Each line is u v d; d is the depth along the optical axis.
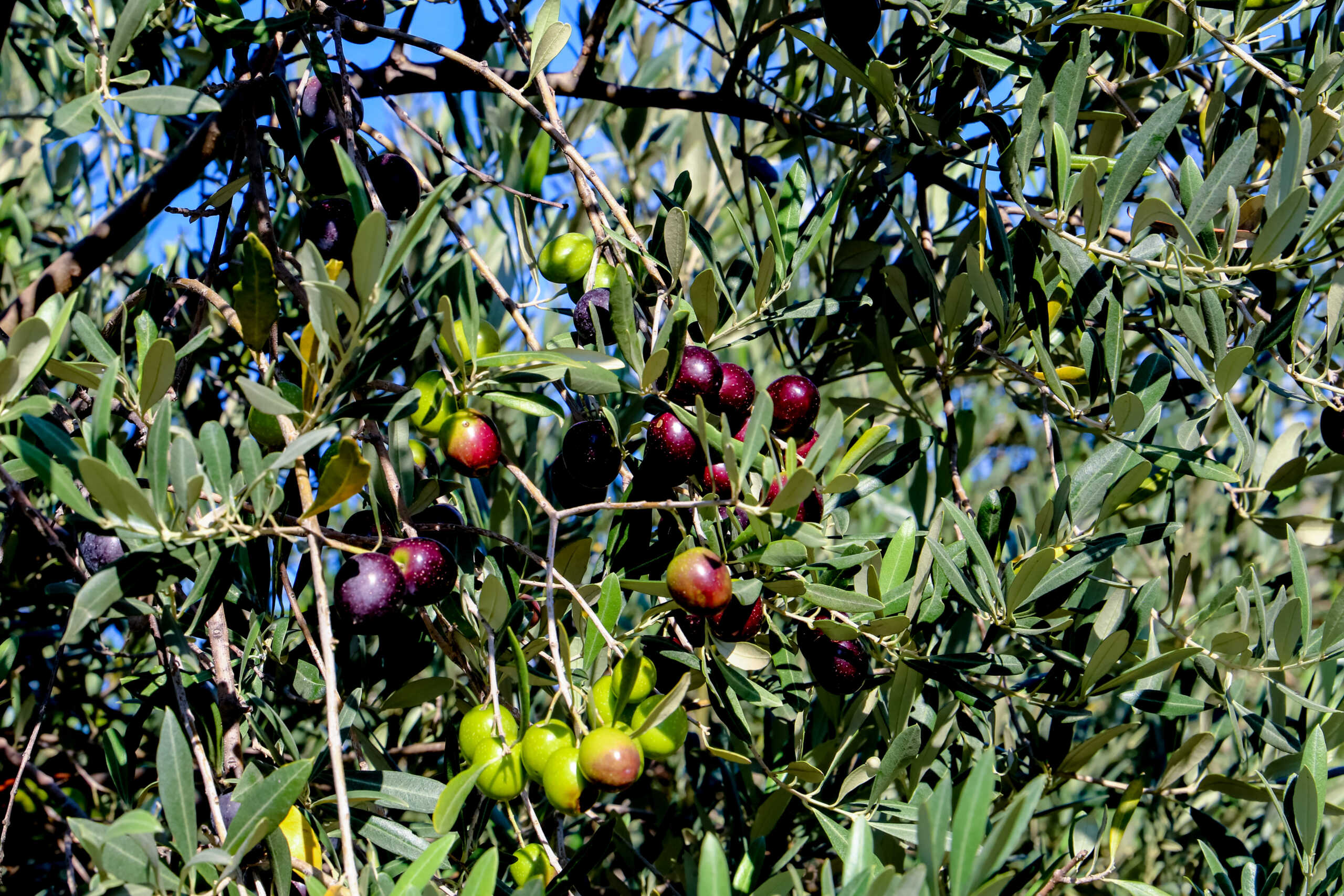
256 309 1.25
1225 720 2.24
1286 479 1.94
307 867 1.30
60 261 1.88
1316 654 1.66
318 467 1.60
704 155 3.31
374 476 1.48
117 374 1.29
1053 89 1.65
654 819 2.67
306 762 1.11
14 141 3.29
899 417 2.49
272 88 1.71
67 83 2.97
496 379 1.34
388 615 1.24
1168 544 2.12
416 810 1.42
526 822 2.30
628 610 2.71
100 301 2.80
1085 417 1.73
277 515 1.38
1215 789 1.77
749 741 1.53
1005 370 2.25
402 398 1.23
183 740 1.12
